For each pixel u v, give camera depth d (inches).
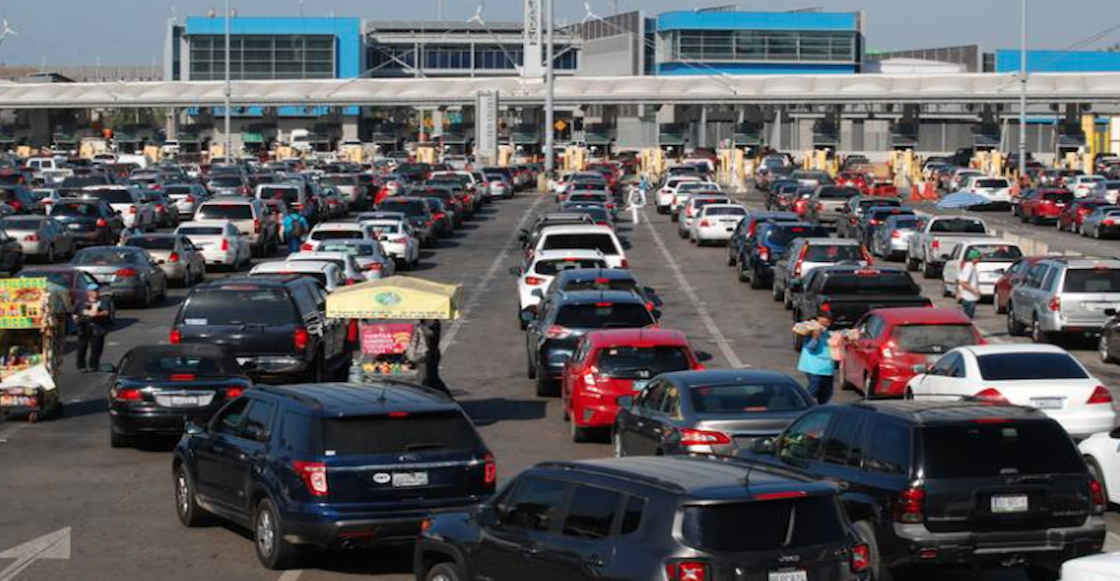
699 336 1501.0
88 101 6245.1
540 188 4313.5
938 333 1074.7
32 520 759.1
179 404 935.7
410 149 6235.2
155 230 2760.8
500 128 6594.5
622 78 6205.7
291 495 624.4
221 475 692.7
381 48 7736.2
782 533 438.6
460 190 3248.0
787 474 465.7
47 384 1058.7
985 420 580.1
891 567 577.9
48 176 3641.7
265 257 2354.8
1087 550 576.7
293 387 689.0
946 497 568.7
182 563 665.6
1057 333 1391.5
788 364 1306.6
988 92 5841.5
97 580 637.3
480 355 1379.2
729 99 6038.4
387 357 1055.6
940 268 2057.1
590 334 978.7
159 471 888.9
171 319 1652.3
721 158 4904.0
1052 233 2829.7
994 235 2092.8
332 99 6195.9
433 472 625.3
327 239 1888.5
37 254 2171.5
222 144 6668.3
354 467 617.3
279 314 1071.6
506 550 486.6
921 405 611.2
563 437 983.6
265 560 649.6
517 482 496.7
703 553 430.6
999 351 909.2
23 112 6599.4
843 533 447.2
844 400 1119.0
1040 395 878.4
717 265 2271.2
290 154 5940.0
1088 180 3631.9
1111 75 5856.3
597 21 7810.0
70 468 897.5
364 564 662.5
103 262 1739.7
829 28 6983.3
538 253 1571.1
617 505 454.9
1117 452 748.0
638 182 4480.8
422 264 2284.7
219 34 7057.1
